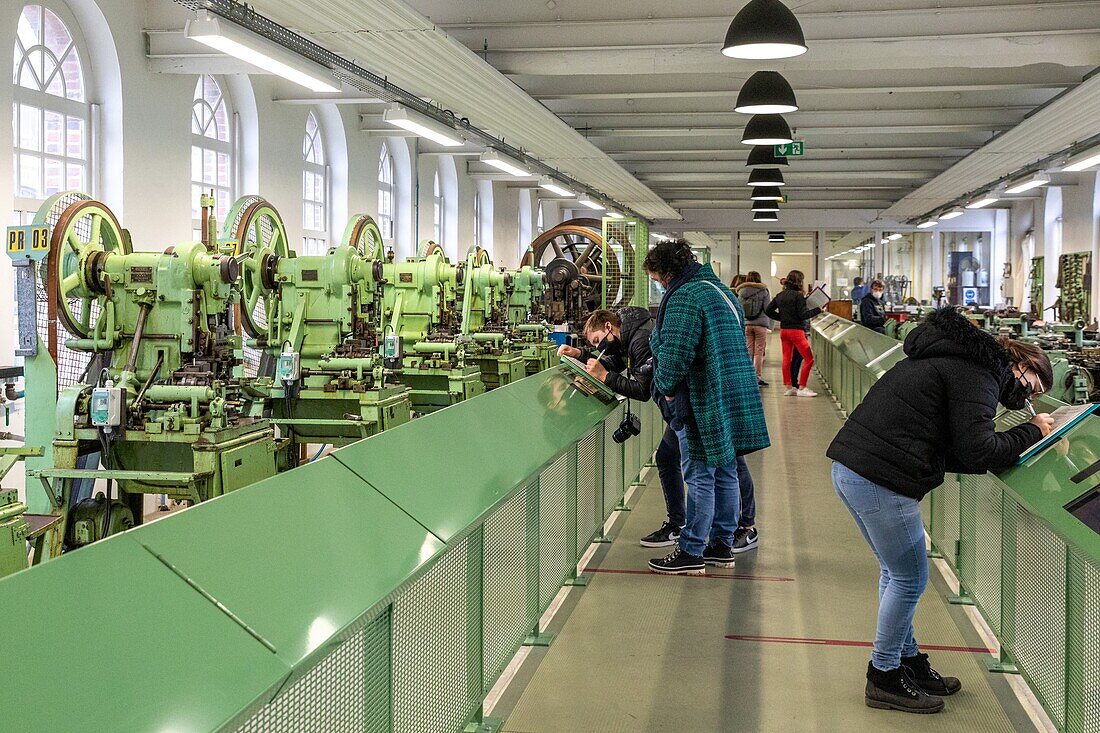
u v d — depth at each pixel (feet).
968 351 9.62
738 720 10.16
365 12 18.74
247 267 20.04
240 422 15.21
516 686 11.06
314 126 37.68
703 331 14.20
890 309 62.85
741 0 24.95
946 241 76.89
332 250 22.03
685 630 12.89
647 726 10.02
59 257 14.74
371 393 19.89
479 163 54.80
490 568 9.96
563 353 16.47
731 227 79.77
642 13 25.48
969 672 11.40
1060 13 23.47
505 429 11.84
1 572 9.89
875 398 10.22
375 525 7.55
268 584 5.93
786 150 34.27
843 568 15.81
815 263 78.48
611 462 18.16
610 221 39.14
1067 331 28.22
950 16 23.91
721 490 15.69
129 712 4.42
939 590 14.64
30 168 22.29
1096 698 7.91
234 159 31.19
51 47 22.95
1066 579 8.78
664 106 39.91
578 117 41.29
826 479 22.90
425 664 7.92
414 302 28.86
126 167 24.76
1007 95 37.45
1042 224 64.64
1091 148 32.17
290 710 5.60
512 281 34.30
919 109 38.14
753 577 15.30
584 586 14.83
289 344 19.62
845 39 24.35
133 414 14.67
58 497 14.47
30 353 14.80
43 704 4.11
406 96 26.94
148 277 15.58
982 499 12.47
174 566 5.41
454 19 26.12
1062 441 9.53
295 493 6.97
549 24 25.84
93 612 4.70
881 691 10.41
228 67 25.48
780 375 47.96
